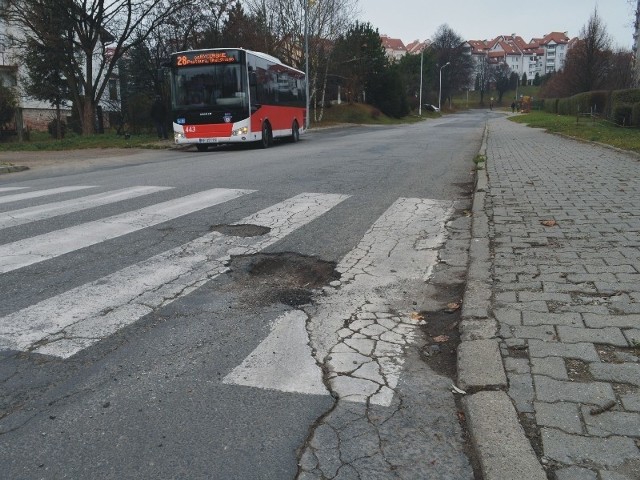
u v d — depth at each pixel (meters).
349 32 45.34
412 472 2.33
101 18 25.73
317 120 44.62
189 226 6.39
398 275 4.86
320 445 2.50
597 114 34.84
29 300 4.18
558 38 163.88
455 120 60.72
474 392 2.87
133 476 2.31
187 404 2.84
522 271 4.62
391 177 10.34
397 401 2.87
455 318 3.95
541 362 3.10
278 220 6.75
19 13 24.25
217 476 2.31
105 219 6.71
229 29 31.41
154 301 4.21
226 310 4.07
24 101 39.00
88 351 3.41
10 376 3.12
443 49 115.38
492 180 9.49
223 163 13.13
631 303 3.85
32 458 2.43
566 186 8.71
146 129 30.25
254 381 3.06
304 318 3.94
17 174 13.26
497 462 2.32
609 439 2.44
